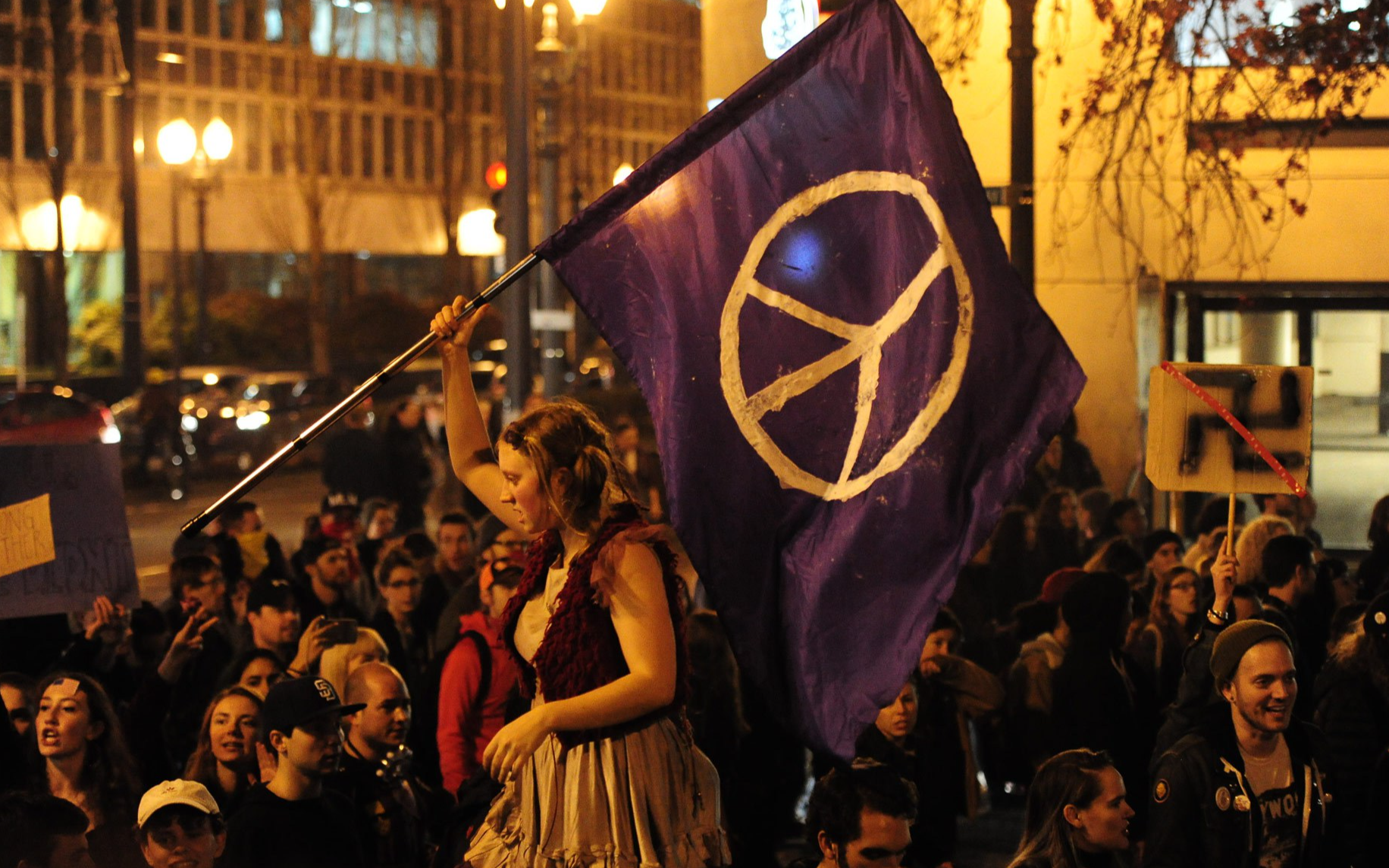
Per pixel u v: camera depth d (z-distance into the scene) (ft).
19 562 23.48
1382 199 46.62
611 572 11.71
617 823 11.81
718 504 14.33
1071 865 16.80
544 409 12.16
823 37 14.82
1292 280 47.19
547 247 14.73
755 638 14.08
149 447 100.12
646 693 11.48
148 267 190.39
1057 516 38.70
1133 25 40.04
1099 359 48.24
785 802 24.41
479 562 33.19
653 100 244.83
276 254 206.80
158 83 191.42
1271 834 16.51
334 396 120.26
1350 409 47.52
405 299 190.08
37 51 120.98
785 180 14.71
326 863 17.66
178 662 22.56
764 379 14.49
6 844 16.96
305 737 17.84
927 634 13.61
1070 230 47.85
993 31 47.44
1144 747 24.47
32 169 165.07
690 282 14.70
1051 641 26.45
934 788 24.35
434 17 219.41
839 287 14.51
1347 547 47.47
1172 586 26.96
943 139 14.32
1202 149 40.96
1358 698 21.48
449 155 193.36
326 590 32.86
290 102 205.16
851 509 14.08
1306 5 39.55
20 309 149.59
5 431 95.25
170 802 16.69
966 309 14.05
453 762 23.22
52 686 19.58
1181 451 17.57
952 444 13.92
